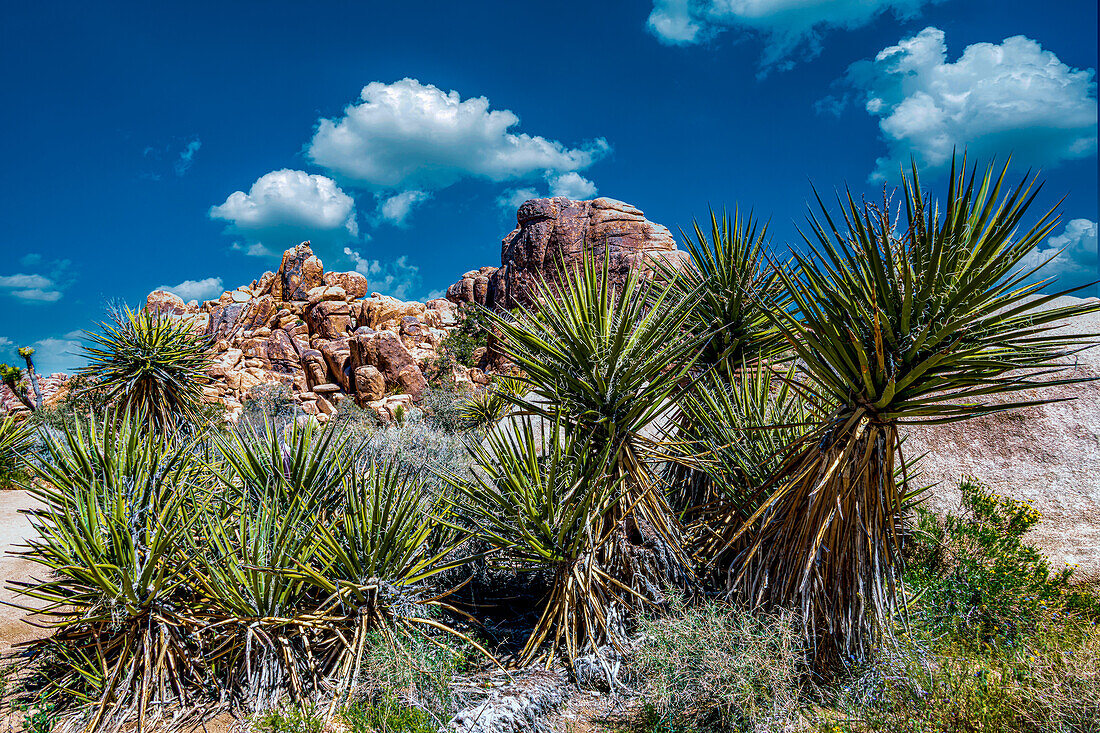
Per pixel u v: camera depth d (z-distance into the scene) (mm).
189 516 4262
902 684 3561
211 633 3945
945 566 4961
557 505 4355
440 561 4824
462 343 45906
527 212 50969
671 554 4492
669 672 3611
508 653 4359
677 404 5289
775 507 4125
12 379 34156
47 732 3404
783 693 3430
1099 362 6168
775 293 5137
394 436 8445
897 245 3570
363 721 3471
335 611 4211
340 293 56406
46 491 4176
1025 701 3305
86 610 3771
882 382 3531
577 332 4371
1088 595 4684
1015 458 5895
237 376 45781
